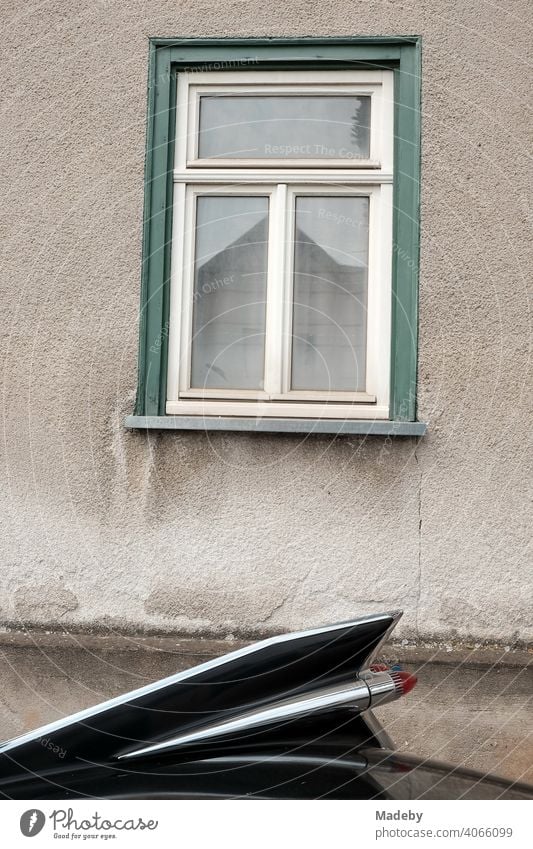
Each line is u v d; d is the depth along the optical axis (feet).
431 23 12.09
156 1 12.42
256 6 12.32
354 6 12.21
